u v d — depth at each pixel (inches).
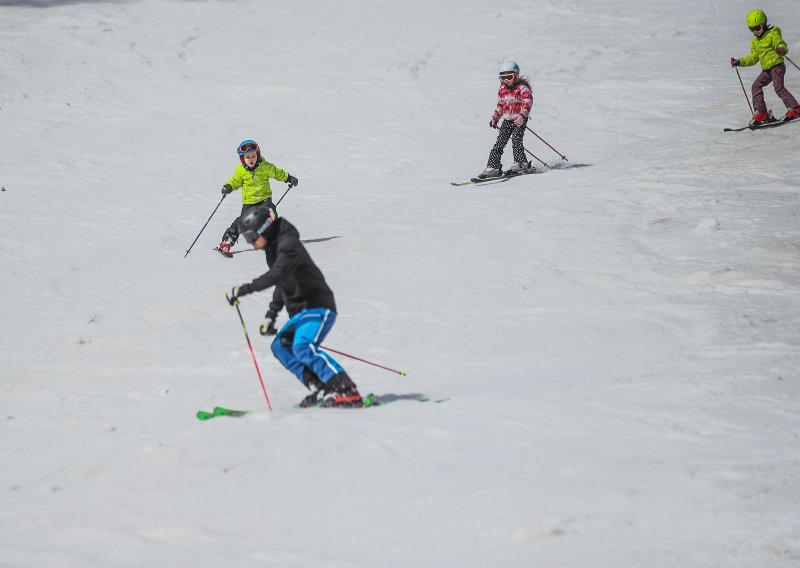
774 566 473.1
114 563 488.1
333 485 603.2
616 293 1188.5
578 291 1207.6
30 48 3216.0
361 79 3075.8
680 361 897.5
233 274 1425.9
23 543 527.5
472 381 892.0
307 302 821.9
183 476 631.2
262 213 810.8
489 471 616.4
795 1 3843.5
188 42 3467.0
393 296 1240.8
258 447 681.0
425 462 641.6
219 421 756.0
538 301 1175.6
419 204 1831.9
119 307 1257.4
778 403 760.3
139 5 4005.9
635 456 637.3
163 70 3120.1
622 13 3806.6
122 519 558.3
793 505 549.0
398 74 3095.5
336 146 2438.5
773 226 1437.0
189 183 2123.5
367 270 1387.8
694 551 490.9
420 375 924.0
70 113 2701.8
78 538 530.3
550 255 1391.5
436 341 1043.9
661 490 573.6
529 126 2559.1
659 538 508.1
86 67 3097.9
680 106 2620.6
